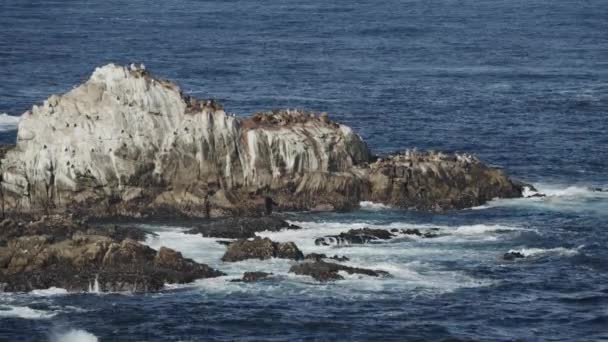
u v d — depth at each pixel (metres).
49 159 122.25
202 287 100.38
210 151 125.31
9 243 103.62
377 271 105.00
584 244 115.94
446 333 92.62
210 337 90.69
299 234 116.56
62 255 102.19
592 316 97.19
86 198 122.31
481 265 108.88
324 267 103.88
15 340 88.88
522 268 108.56
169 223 120.38
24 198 121.69
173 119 125.69
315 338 91.06
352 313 95.94
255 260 107.38
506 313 97.31
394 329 93.06
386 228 118.69
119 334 90.88
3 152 127.81
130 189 123.25
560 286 104.12
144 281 99.38
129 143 123.69
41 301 96.38
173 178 124.81
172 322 93.19
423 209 127.62
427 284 103.19
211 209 122.94
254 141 126.69
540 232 119.69
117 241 107.19
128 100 125.12
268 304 97.06
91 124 124.06
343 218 123.69
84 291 98.62
